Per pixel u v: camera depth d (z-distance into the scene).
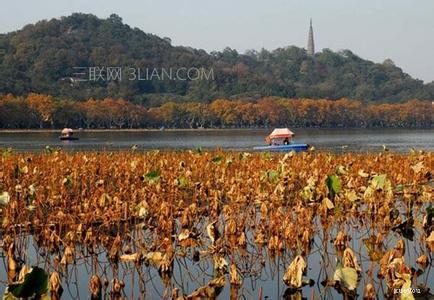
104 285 13.08
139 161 29.08
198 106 167.50
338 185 18.00
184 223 17.16
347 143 92.19
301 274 12.67
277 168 25.44
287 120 174.25
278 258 14.87
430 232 16.34
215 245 15.10
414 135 138.75
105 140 104.56
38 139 107.38
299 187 23.72
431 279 13.27
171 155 34.53
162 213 17.33
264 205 17.52
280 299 12.23
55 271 13.22
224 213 18.23
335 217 18.38
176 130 167.25
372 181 19.09
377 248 15.65
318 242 16.45
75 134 135.88
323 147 76.94
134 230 17.12
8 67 180.25
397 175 24.36
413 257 14.90
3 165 27.78
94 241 15.66
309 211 18.19
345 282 12.29
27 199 20.72
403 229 17.56
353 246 16.02
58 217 17.23
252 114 169.00
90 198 19.70
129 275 13.77
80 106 151.25
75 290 12.90
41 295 10.95
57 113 143.62
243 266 14.28
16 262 14.28
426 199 21.56
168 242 14.63
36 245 16.38
